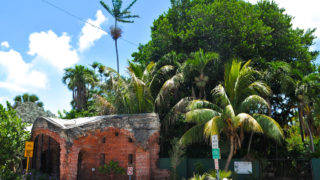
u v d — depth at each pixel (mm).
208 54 17500
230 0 21656
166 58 19453
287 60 20500
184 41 21141
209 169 15617
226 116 13406
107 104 19188
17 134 15711
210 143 15664
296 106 18516
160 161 15789
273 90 18469
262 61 17703
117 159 16000
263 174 14594
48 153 16859
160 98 17656
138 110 18000
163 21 22375
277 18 20641
